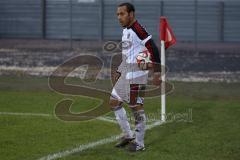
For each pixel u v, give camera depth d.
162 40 28.67
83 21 83.19
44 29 84.12
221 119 28.77
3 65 58.00
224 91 41.06
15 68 55.56
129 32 21.55
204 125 27.14
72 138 24.02
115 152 21.55
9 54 68.50
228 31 80.69
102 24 82.56
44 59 63.41
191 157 20.78
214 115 29.94
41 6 83.62
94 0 82.69
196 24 81.00
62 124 27.11
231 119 28.77
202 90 41.53
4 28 84.94
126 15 21.38
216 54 70.81
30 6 83.94
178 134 24.98
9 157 20.61
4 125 26.70
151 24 81.69
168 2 81.25
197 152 21.59
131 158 20.55
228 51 74.19
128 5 21.38
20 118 28.59
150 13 81.69
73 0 83.19
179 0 80.94
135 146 21.69
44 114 29.84
